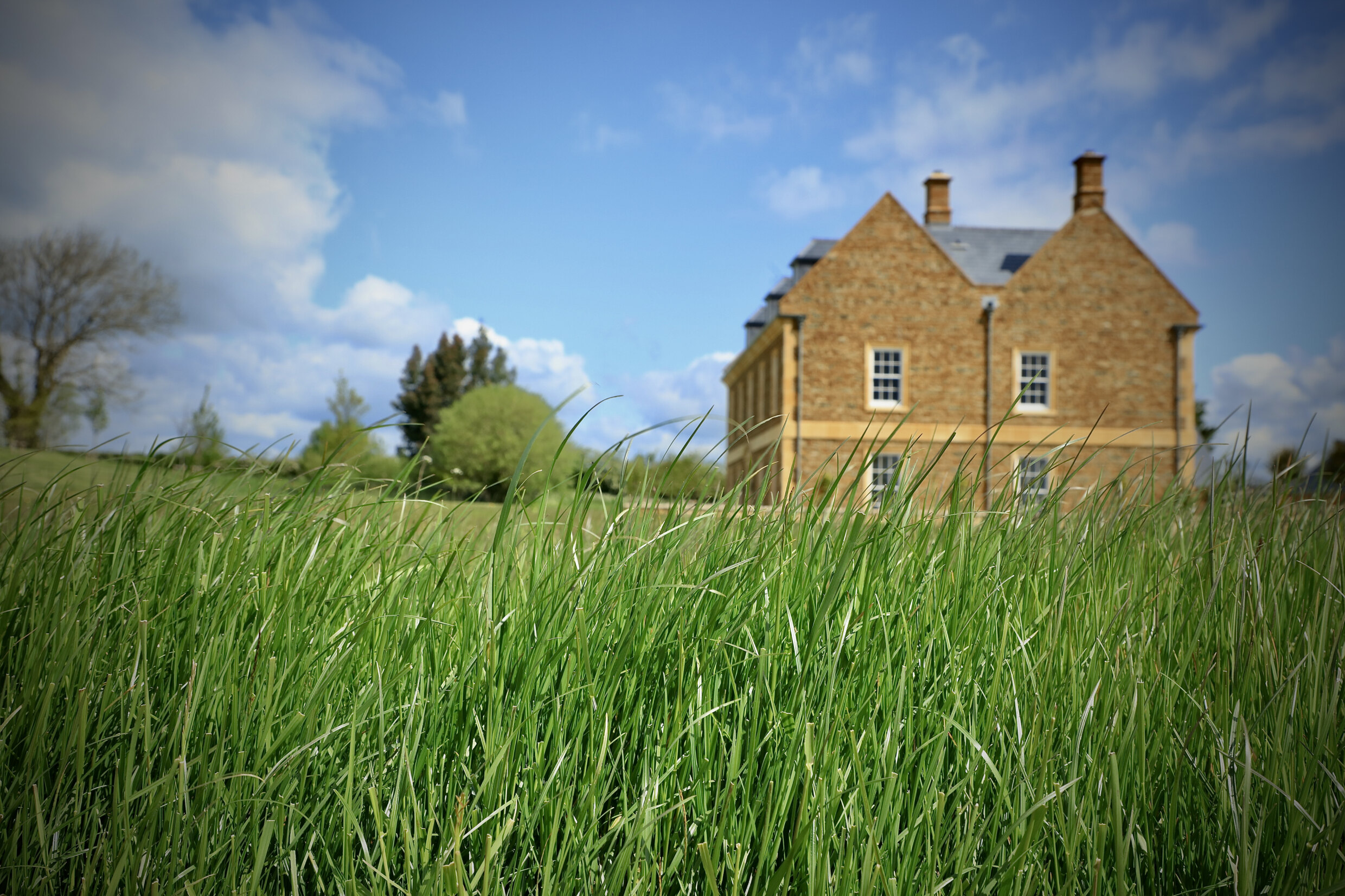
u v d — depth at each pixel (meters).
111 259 25.41
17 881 0.97
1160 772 1.15
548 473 1.18
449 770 1.12
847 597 1.19
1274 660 1.27
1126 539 1.56
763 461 1.36
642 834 0.95
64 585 1.21
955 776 1.12
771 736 1.07
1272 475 1.68
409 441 34.38
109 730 1.14
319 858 1.05
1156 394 21.61
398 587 1.30
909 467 1.32
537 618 1.16
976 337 21.53
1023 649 1.19
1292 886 0.91
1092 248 21.84
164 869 0.98
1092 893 0.88
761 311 31.03
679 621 1.14
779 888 0.88
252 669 1.12
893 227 21.67
